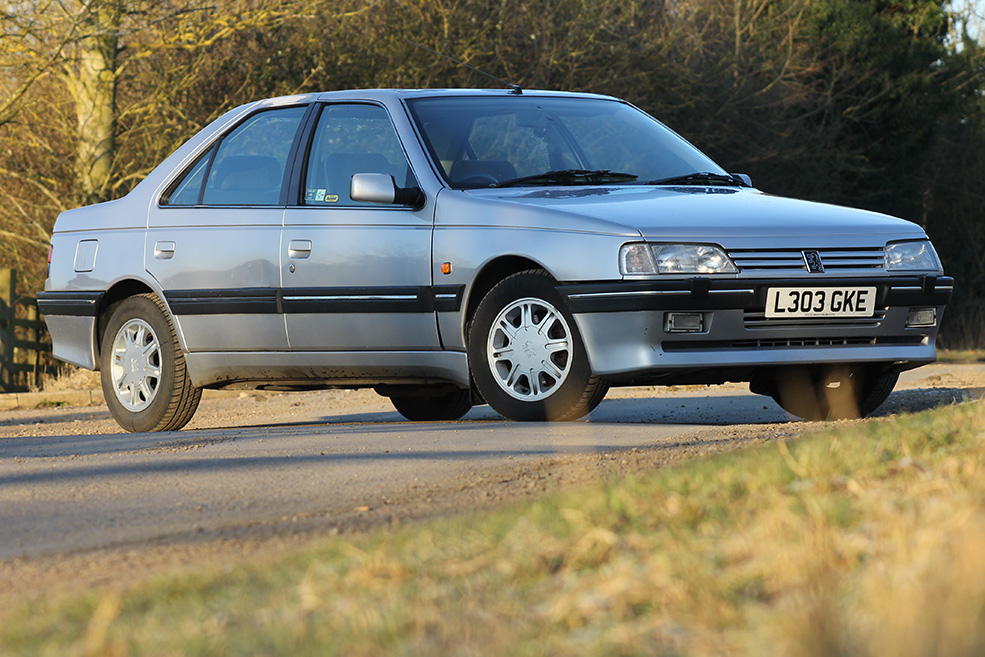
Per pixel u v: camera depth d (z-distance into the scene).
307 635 4.01
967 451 6.90
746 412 15.39
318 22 36.19
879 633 3.25
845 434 8.16
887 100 54.09
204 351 14.11
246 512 7.91
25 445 12.79
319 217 13.27
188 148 14.77
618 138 14.19
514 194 12.60
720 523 5.41
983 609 3.19
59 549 7.00
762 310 11.49
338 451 10.54
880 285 11.84
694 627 3.82
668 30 44.16
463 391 16.14
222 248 13.85
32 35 31.61
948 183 56.94
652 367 11.28
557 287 11.67
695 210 12.00
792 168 49.44
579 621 4.02
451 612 4.19
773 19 48.41
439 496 8.02
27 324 30.39
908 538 4.47
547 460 9.24
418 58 37.66
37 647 4.25
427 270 12.55
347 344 13.16
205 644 3.99
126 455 11.05
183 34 32.66
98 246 14.99
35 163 36.31
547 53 39.03
